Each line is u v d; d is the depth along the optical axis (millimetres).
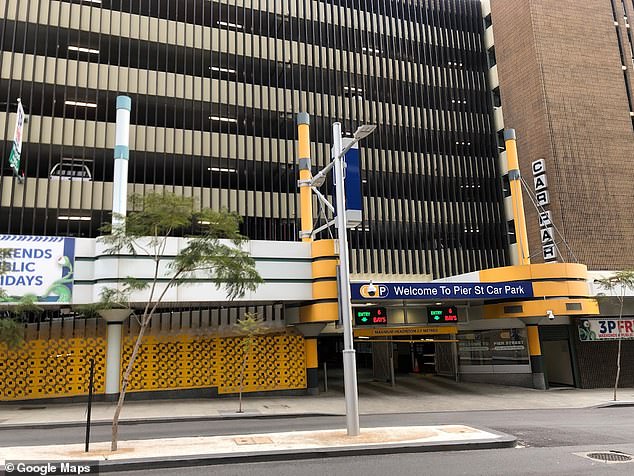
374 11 49875
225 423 17234
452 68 51031
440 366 33938
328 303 23453
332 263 23797
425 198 47031
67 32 38344
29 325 22750
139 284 13617
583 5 45000
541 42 42938
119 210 23641
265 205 41875
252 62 44094
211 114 41781
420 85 49562
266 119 43625
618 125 42781
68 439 14070
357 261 43156
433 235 46250
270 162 42781
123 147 24250
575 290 26344
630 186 41625
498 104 50406
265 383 25047
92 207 36438
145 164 38875
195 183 40219
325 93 46094
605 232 39812
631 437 13664
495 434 13094
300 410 20078
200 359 24391
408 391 26984
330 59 47062
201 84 41812
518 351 28812
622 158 42062
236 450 11219
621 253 39781
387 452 11539
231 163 41625
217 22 44062
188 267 13500
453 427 14352
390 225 45031
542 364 28078
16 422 17141
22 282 20797
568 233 38938
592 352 29188
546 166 40906
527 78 43438
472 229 47500
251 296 22875
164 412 19422
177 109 40969
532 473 9562
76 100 37750
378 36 49344
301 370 25703
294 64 45562
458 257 46406
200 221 14156
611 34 45156
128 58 40031
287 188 42531
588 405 21891
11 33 36688
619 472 9641
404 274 44438
